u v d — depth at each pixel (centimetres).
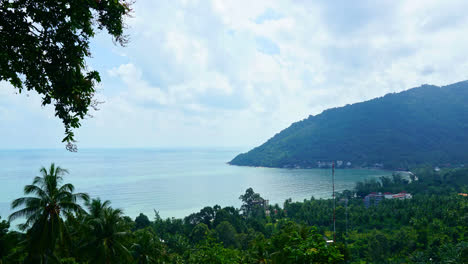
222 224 10450
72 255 3522
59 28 862
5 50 830
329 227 13425
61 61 886
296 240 1412
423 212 13512
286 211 16812
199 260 3206
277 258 2866
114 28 935
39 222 2616
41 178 2711
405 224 13162
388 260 9681
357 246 10550
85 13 846
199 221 12581
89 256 2864
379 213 14225
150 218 19138
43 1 825
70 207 2711
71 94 922
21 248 2845
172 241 8362
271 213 16375
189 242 9812
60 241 2722
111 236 2997
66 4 838
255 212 16838
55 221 2659
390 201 16488
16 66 862
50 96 941
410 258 9762
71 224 2909
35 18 837
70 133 966
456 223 12300
